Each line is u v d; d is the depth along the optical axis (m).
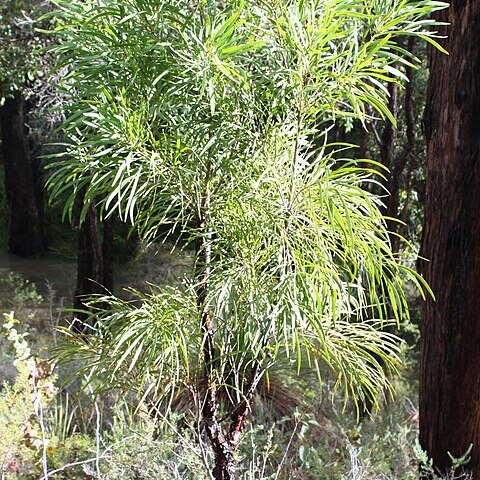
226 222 2.74
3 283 12.59
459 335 4.25
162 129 2.68
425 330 4.41
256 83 2.59
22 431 4.12
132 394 5.09
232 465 3.04
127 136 2.46
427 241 4.35
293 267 2.73
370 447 4.92
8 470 4.11
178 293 2.81
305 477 4.39
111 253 8.59
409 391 6.73
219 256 2.93
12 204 15.73
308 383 5.83
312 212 2.50
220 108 2.57
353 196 2.61
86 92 2.59
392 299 2.72
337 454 4.88
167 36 2.50
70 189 8.14
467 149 4.12
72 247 16.00
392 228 6.68
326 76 2.47
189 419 4.45
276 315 2.56
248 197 2.65
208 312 2.86
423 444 4.48
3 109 15.34
